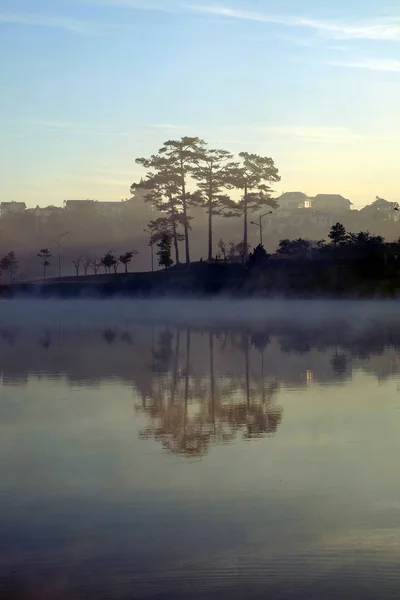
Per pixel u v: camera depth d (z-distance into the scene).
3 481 11.25
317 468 11.71
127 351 30.47
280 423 15.16
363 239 90.69
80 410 16.92
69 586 7.61
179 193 94.94
